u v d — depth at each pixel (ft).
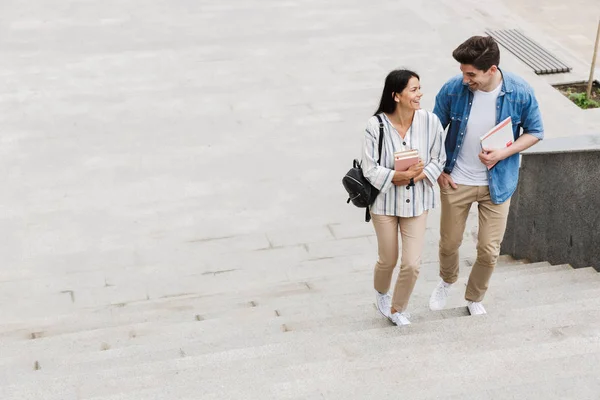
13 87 61.26
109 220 46.06
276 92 61.05
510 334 23.68
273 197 48.42
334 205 47.65
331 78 63.05
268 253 43.19
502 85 23.94
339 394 19.92
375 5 76.54
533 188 38.34
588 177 33.96
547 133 55.06
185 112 58.18
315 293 37.63
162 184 49.62
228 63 65.41
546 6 77.00
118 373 24.40
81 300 39.09
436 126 24.25
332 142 54.54
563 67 64.49
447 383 20.26
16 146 53.62
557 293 29.71
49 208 47.14
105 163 51.83
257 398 20.39
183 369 23.89
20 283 40.47
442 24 72.33
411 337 24.95
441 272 28.40
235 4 76.74
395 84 23.45
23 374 25.98
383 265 26.25
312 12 74.95
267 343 27.25
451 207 25.73
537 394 18.54
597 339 22.59
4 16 73.36
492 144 24.06
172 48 67.87
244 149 53.62
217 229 45.34
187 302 37.58
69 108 58.54
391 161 24.25
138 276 41.01
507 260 41.22
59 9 75.10
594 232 34.24
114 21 72.74
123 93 60.64
